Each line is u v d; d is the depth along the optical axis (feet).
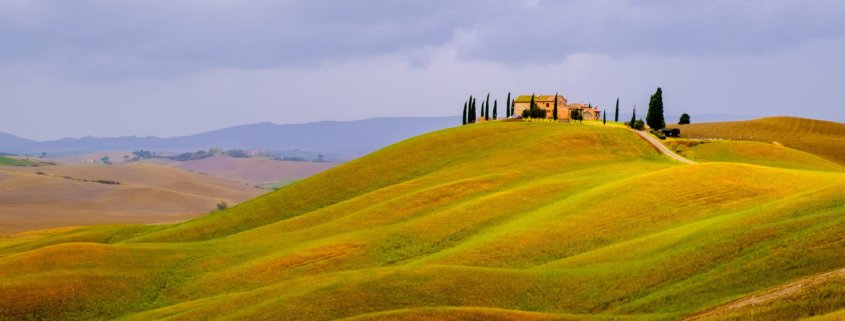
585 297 360.89
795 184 515.91
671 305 325.83
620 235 464.24
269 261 526.16
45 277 482.28
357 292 378.53
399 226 571.69
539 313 336.90
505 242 480.64
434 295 376.68
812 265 323.37
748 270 336.29
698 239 395.34
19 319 433.07
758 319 282.15
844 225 352.90
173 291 488.85
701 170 565.94
